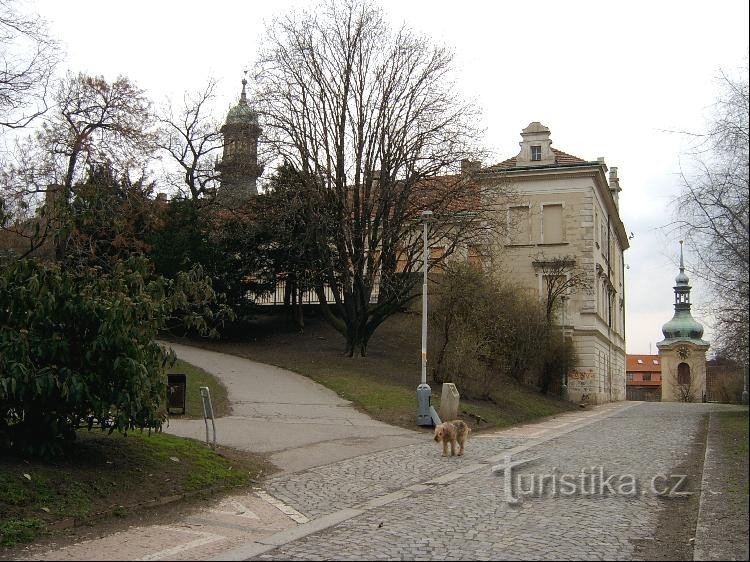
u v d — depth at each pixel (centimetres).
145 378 1035
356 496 1107
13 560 739
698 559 714
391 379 2970
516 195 3788
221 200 4019
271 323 4378
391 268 3353
